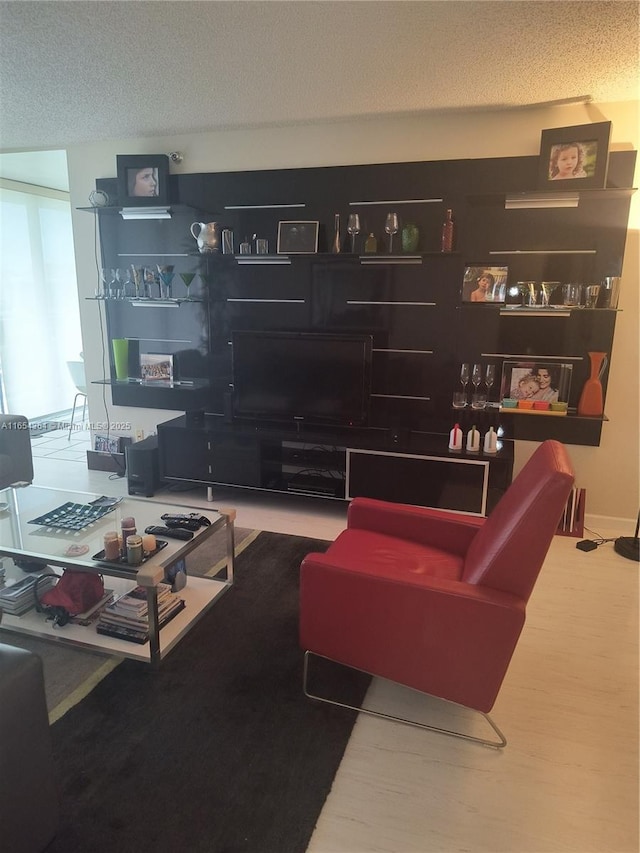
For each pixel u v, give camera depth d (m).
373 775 1.64
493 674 1.67
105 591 2.43
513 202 3.18
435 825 1.49
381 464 3.43
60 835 1.43
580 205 3.15
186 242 3.96
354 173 3.49
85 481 4.34
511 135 3.22
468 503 3.32
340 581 1.79
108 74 2.72
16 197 5.27
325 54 2.48
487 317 3.42
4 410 5.39
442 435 3.65
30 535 2.33
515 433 3.55
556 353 3.36
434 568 2.05
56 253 5.80
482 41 2.33
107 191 4.06
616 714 1.91
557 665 2.16
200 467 3.82
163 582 2.43
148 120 3.46
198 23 2.21
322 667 2.12
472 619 1.64
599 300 3.16
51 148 4.12
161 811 1.50
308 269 3.70
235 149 3.71
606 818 1.52
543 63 2.55
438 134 3.33
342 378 3.59
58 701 1.91
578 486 3.49
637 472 3.39
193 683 2.02
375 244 3.43
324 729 1.81
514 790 1.61
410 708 1.92
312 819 1.49
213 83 2.84
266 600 2.58
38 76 2.76
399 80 2.77
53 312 5.84
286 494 3.65
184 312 4.07
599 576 2.85
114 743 1.73
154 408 4.38
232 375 3.93
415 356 3.61
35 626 2.22
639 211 3.11
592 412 3.24
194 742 1.74
